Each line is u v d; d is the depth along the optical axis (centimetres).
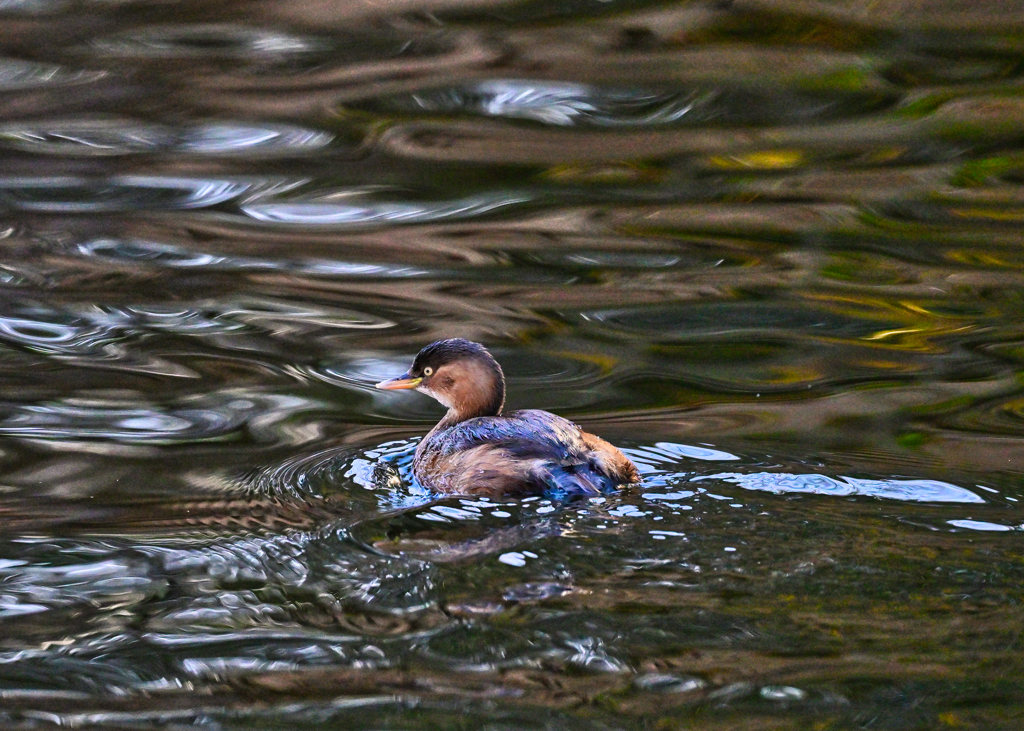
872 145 1922
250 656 830
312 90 2177
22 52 2367
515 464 1050
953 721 736
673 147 1942
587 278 1567
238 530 1009
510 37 2362
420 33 2406
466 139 1988
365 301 1517
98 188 1834
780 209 1741
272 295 1533
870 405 1272
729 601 862
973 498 1029
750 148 1927
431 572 910
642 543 941
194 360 1384
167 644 848
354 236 1686
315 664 820
